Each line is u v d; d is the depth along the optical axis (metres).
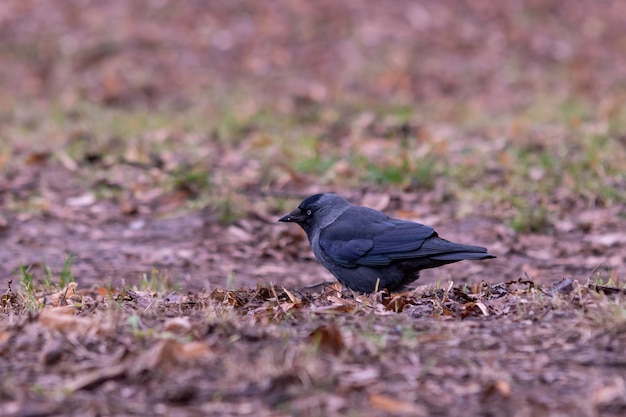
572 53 26.55
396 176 15.55
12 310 8.87
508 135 18.50
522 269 11.93
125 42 26.02
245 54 25.66
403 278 9.79
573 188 14.95
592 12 29.27
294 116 21.00
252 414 5.77
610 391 5.95
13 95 23.06
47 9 27.64
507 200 14.57
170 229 13.91
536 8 29.11
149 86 23.69
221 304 8.90
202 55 25.53
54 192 15.52
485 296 9.10
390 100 22.72
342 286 10.25
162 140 18.66
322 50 26.02
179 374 6.41
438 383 6.25
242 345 6.95
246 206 14.52
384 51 26.03
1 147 17.89
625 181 15.24
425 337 7.20
